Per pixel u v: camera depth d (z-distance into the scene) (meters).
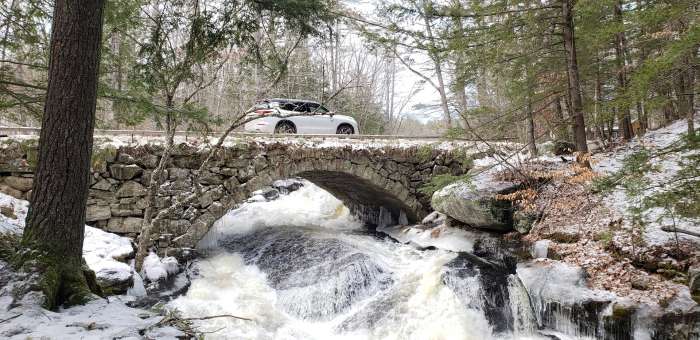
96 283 4.69
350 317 8.52
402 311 8.32
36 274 3.92
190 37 7.88
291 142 11.14
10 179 8.83
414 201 12.49
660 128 13.85
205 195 10.23
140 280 8.44
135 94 5.80
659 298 6.56
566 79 11.14
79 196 4.38
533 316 7.75
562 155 11.62
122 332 3.34
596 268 7.60
